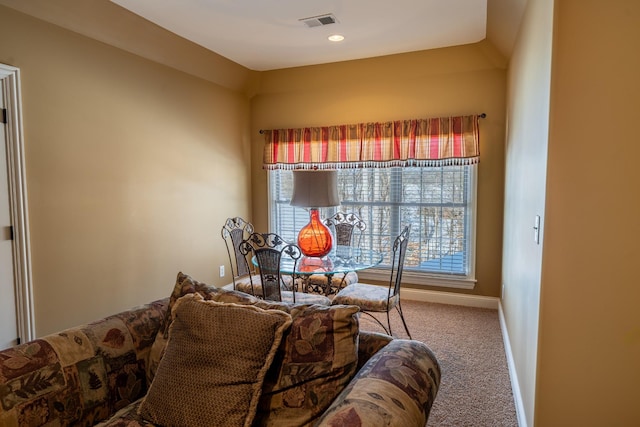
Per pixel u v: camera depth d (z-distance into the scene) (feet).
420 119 13.37
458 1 9.30
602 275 5.47
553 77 5.39
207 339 4.58
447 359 9.62
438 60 12.90
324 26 10.70
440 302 13.93
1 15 7.86
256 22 10.37
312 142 14.83
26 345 4.73
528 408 6.45
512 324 9.18
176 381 4.49
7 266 8.20
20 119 8.21
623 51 5.17
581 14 5.24
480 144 12.98
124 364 5.38
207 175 13.84
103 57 10.01
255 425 4.45
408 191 14.24
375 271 14.76
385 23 10.55
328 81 14.57
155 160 11.70
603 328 5.52
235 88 15.11
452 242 13.83
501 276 12.96
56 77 8.93
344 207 15.10
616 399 5.57
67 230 9.27
